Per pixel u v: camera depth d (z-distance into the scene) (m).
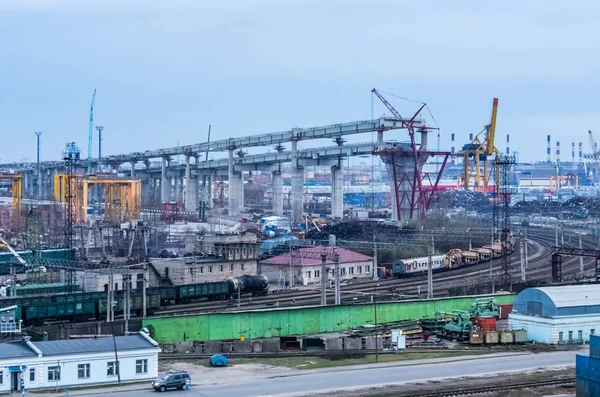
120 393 73.62
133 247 196.62
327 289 151.62
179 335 97.81
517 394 75.25
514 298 113.12
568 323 102.25
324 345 97.25
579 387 72.00
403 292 145.75
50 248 176.38
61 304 113.81
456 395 74.44
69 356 76.00
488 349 98.25
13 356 74.25
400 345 96.81
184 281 152.12
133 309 121.00
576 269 183.25
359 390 75.12
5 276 152.25
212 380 79.50
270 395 73.12
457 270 184.50
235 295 140.25
